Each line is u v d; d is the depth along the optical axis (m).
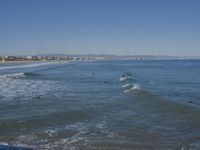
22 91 31.09
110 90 31.62
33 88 34.34
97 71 77.62
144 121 15.49
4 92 30.12
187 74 63.38
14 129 14.10
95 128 14.19
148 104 20.69
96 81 45.22
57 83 41.66
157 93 29.69
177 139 12.01
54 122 15.60
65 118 16.58
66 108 19.75
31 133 13.32
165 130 13.49
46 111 18.66
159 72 72.06
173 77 54.38
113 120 15.91
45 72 71.81
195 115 16.20
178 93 30.06
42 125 14.88
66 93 29.17
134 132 13.30
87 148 11.04
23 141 12.05
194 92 30.98
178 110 17.86
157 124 14.72
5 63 150.00
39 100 23.98
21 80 47.16
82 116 17.09
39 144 11.61
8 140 12.20
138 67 107.19
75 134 13.10
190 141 11.66
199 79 49.38
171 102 20.80
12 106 20.89
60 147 11.20
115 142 11.78
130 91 28.83
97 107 20.09
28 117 16.75
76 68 98.00
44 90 32.09
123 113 17.83
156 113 17.52
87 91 30.98
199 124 14.28
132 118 16.31
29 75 58.47
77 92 30.05
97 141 11.96
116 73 67.12
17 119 16.25
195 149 10.66
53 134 13.14
